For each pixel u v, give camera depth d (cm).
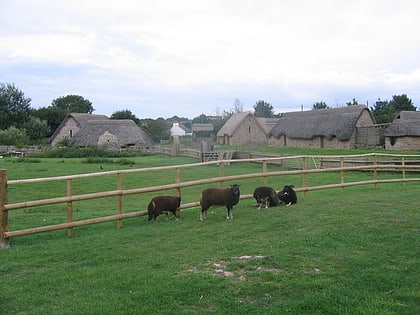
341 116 6744
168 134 11094
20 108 9769
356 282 689
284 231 1031
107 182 2848
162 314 594
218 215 1309
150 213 1268
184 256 858
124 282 714
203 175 3262
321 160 3553
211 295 655
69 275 766
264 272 741
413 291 648
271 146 8400
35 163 4597
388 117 7888
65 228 1130
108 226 1262
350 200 1466
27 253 941
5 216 1026
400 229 1000
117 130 7569
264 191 1412
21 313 616
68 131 8988
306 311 591
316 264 775
